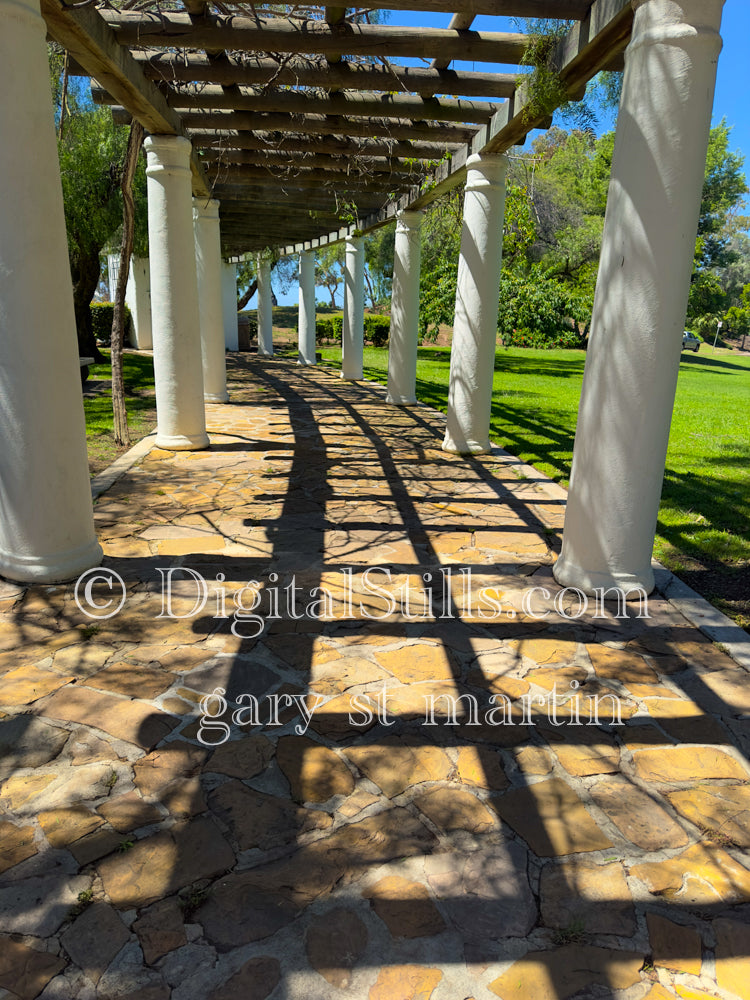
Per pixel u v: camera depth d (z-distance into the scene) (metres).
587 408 3.88
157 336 6.99
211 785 2.34
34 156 3.35
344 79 5.27
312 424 9.15
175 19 4.54
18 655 3.15
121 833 2.12
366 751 2.55
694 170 3.33
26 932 1.79
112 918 1.83
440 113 6.03
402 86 5.32
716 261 38.97
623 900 1.94
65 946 1.75
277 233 14.55
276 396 11.63
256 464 6.84
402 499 5.84
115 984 1.66
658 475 3.80
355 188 9.56
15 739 2.54
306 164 8.05
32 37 3.27
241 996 1.64
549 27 4.40
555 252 22.17
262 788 2.34
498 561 4.51
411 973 1.71
